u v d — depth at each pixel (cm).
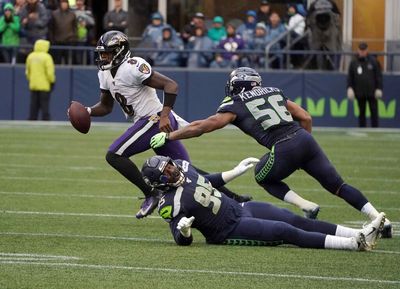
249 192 3309
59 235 2412
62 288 1808
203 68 6241
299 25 6297
